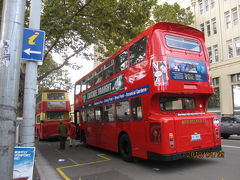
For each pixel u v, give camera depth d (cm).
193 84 684
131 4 1169
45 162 912
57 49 1395
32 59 493
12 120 293
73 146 1436
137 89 724
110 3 1123
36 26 534
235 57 2280
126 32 1261
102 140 1038
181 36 710
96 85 1143
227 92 2345
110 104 949
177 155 616
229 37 2366
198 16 2772
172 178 590
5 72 294
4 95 290
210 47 2614
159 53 647
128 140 795
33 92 505
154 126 640
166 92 627
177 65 665
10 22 305
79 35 1242
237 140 1419
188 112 717
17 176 436
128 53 807
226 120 1583
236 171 626
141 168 719
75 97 1565
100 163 842
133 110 753
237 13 2291
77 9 1155
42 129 1759
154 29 675
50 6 981
